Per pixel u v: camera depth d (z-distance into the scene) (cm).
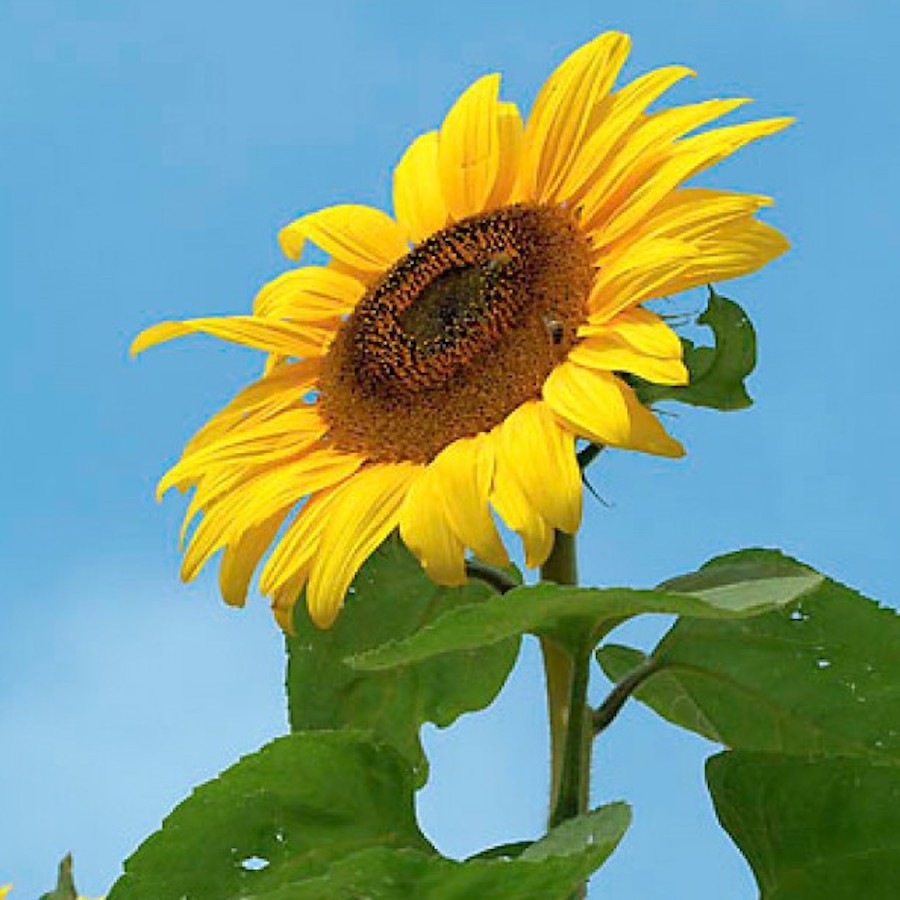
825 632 152
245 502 155
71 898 153
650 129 153
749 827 149
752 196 148
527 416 147
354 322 161
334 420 158
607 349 147
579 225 154
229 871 150
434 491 147
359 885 137
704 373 154
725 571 148
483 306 153
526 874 136
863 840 146
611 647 161
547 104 159
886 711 154
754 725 157
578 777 148
